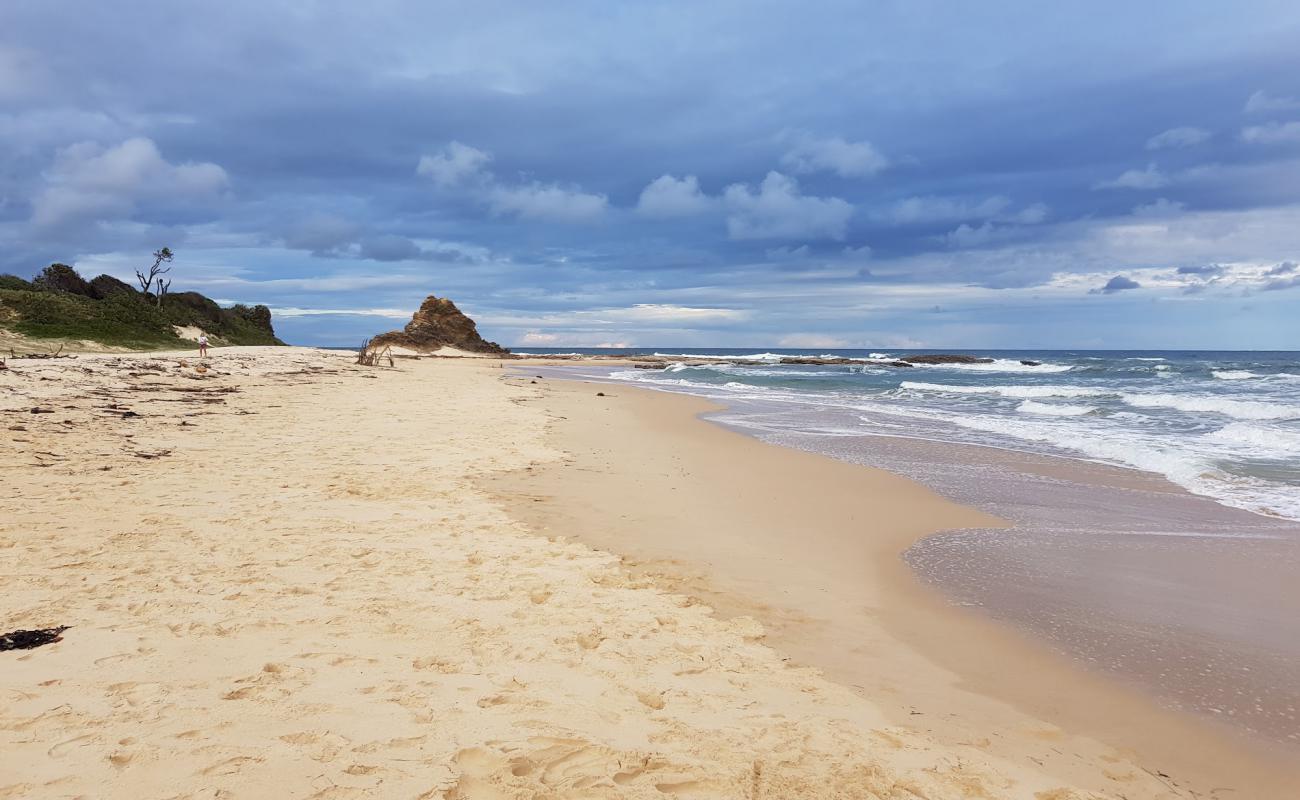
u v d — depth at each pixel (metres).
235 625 4.20
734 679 3.93
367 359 41.12
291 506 7.14
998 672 4.22
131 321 42.62
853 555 6.55
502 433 13.39
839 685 3.96
